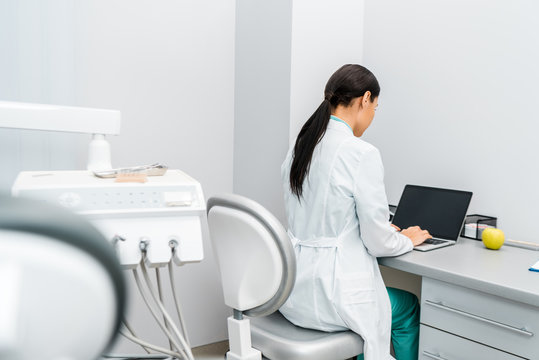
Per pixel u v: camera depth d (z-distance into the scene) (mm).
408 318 1861
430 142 2236
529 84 1882
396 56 2361
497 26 1970
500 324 1413
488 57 2006
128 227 1004
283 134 2318
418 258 1684
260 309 1239
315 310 1578
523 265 1603
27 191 985
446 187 2178
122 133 2283
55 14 1938
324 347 1467
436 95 2203
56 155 1981
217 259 1327
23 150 1926
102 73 2205
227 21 2547
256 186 2498
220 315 2631
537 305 1308
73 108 1235
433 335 1605
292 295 1637
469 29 2066
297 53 2270
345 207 1620
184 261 1024
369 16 2477
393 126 2396
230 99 2600
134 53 2281
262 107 2432
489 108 2010
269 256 1162
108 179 1126
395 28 2359
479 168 2055
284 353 1453
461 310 1519
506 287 1371
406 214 2152
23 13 1889
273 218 1153
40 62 1931
